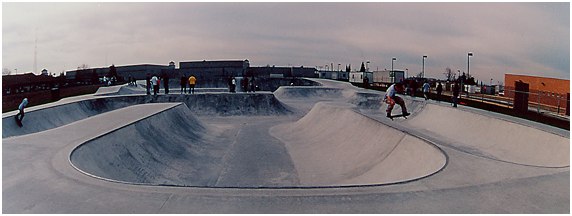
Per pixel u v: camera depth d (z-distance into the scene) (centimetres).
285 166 1123
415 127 1589
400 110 2361
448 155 795
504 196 571
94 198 541
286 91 3469
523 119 1434
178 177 1020
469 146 1177
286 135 1680
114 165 912
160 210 500
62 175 639
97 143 909
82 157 805
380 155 1061
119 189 575
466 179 649
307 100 3281
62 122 1661
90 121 1259
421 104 2209
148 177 965
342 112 1652
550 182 637
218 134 1700
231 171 1077
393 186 604
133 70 7062
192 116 1884
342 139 1359
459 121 1443
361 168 1031
